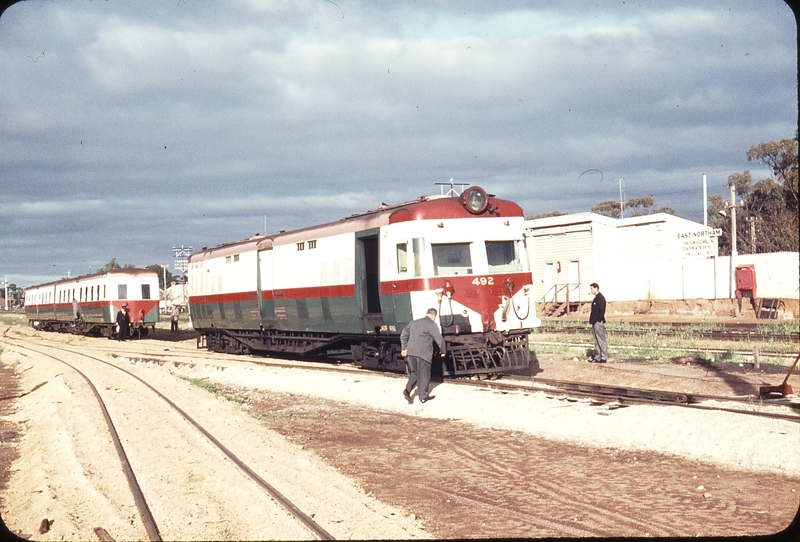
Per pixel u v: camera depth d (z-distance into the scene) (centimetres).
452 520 717
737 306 3509
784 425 977
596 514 716
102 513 762
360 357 1898
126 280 4112
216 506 772
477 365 1641
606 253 4100
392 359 1764
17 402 1859
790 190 5384
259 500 770
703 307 3631
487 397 1354
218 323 2758
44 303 5656
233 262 2569
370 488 850
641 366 1744
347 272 1853
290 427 1266
